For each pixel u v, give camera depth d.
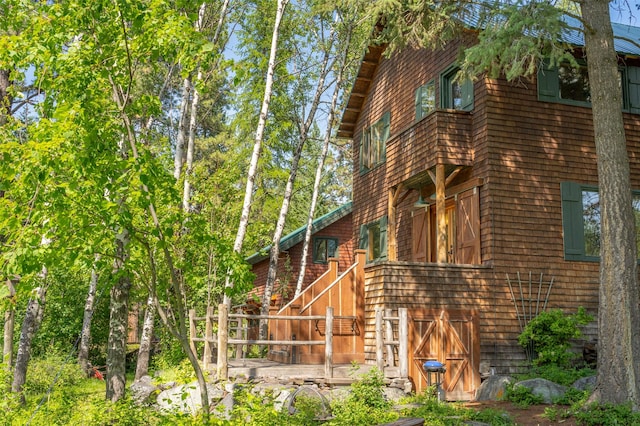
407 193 17.44
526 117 14.90
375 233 20.47
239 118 24.39
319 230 26.47
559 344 13.48
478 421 9.77
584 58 15.65
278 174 26.09
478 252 14.41
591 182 15.20
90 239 6.46
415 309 13.07
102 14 6.80
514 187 14.52
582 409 9.99
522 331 13.90
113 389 10.09
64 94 6.71
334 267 14.80
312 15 20.48
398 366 11.91
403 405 10.86
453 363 13.08
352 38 22.59
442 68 16.70
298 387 10.55
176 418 7.35
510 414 10.41
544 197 14.71
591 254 14.95
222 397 10.34
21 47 6.83
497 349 13.63
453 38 15.29
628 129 15.84
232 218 18.64
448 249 16.94
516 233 14.34
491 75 12.66
